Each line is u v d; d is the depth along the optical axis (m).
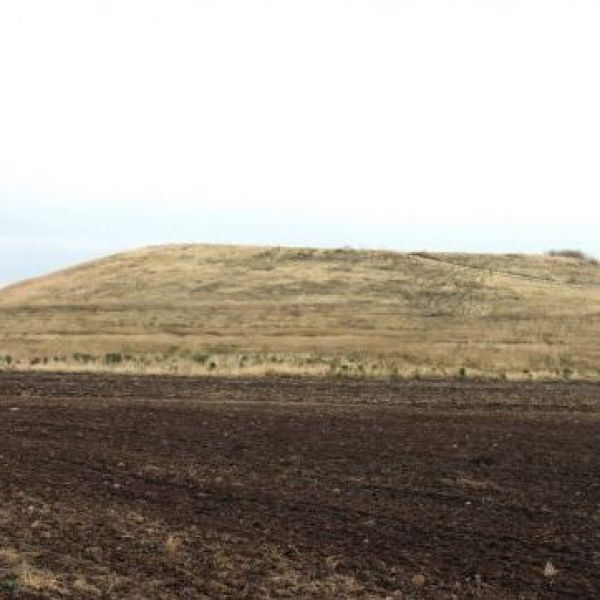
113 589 10.46
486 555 12.34
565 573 11.71
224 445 19.14
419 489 15.76
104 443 19.12
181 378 33.72
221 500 14.75
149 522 13.28
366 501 14.90
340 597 10.62
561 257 103.88
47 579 10.63
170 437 19.95
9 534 12.37
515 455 18.55
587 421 23.16
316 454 18.38
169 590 10.52
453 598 10.77
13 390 29.02
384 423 22.20
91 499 14.48
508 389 31.80
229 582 10.91
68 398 26.81
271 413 23.61
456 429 21.50
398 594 10.80
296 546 12.44
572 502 15.05
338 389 30.56
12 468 16.45
